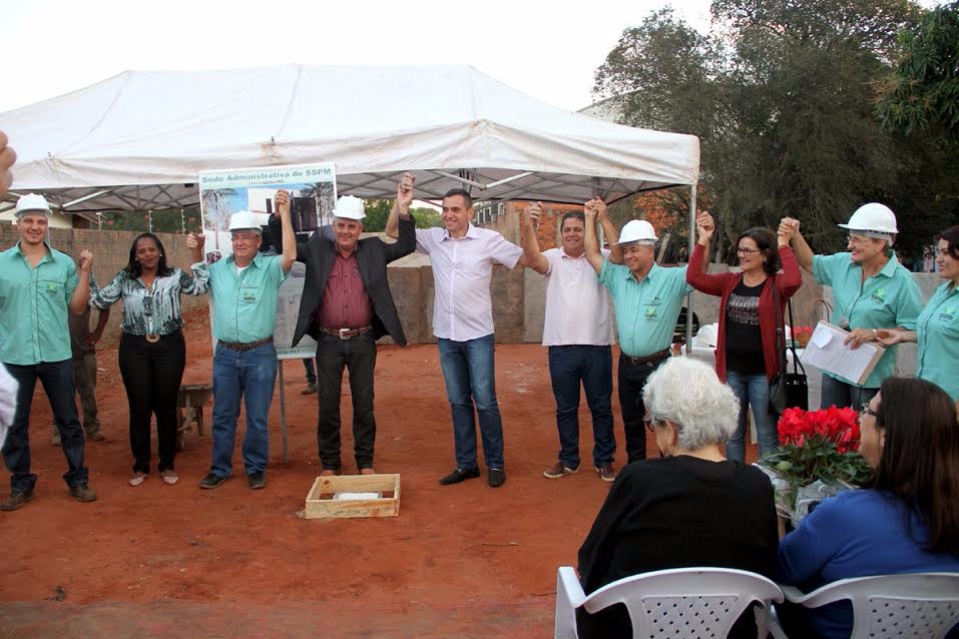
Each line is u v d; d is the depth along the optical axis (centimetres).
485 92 710
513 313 1534
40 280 542
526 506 561
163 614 386
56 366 555
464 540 497
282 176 593
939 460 227
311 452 730
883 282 472
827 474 313
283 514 549
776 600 237
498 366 1262
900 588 228
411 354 1395
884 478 238
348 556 472
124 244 1620
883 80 1143
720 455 259
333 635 365
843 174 1588
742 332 515
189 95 715
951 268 411
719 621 233
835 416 316
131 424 616
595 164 626
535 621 381
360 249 593
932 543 227
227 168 595
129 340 602
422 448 746
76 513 550
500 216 2767
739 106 1656
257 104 684
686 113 1611
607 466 619
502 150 602
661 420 261
